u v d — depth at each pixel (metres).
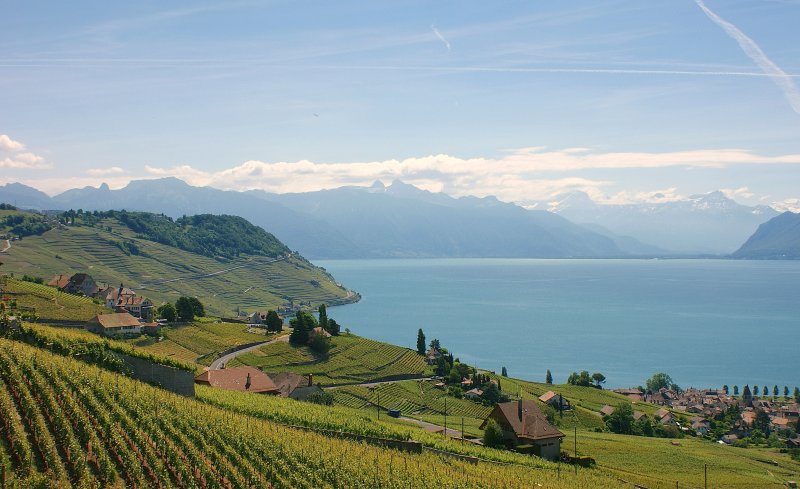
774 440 160.88
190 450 53.59
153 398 64.06
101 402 59.06
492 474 69.69
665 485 90.25
